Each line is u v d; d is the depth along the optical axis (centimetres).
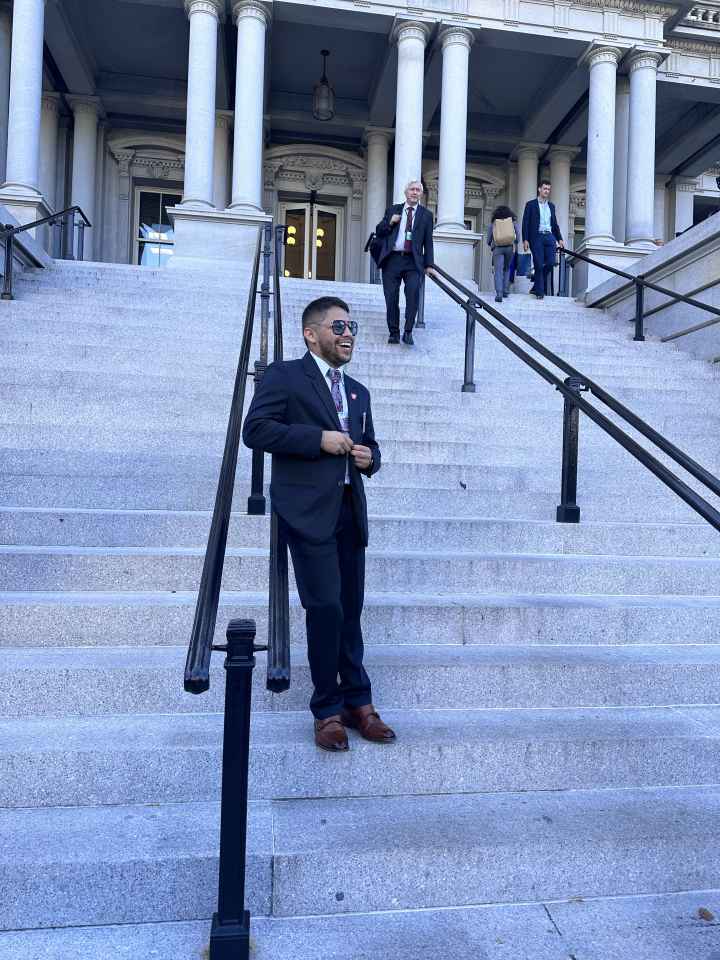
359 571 294
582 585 429
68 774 267
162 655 330
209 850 237
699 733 303
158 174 1877
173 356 729
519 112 1898
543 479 573
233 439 342
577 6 1466
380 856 241
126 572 389
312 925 232
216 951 209
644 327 1055
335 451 274
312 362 293
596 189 1460
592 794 288
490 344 898
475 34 1455
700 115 1809
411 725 304
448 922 236
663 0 1462
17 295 882
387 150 1881
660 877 254
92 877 230
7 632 343
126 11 1539
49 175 1703
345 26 1446
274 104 1823
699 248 934
